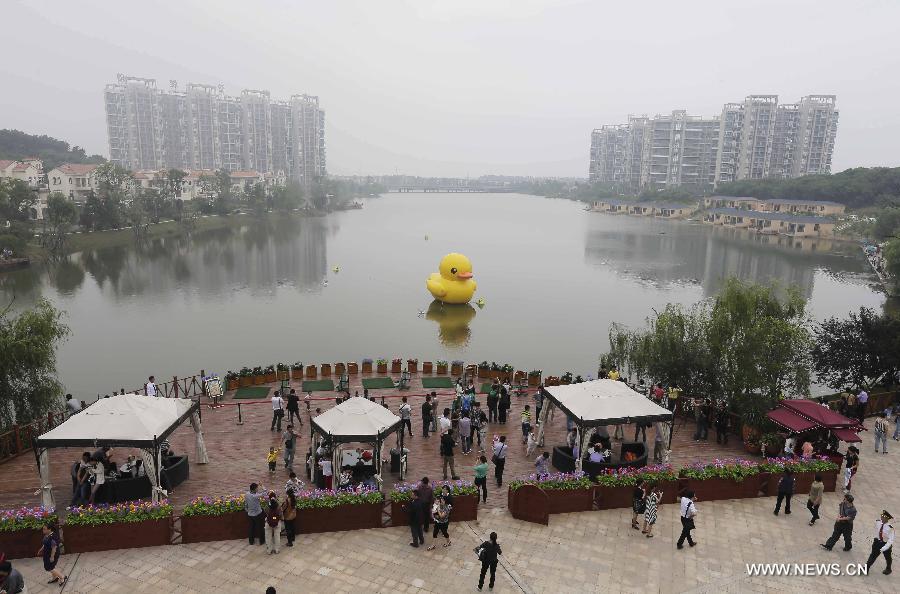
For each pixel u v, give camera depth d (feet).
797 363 96.27
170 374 156.87
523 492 66.08
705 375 103.24
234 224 528.22
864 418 101.09
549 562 58.44
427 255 383.24
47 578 53.98
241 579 54.54
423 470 79.41
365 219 653.71
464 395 94.32
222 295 255.50
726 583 55.67
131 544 59.26
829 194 582.76
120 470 71.41
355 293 263.49
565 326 213.25
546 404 86.79
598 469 76.28
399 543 61.26
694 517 66.08
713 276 321.93
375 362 131.64
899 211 393.50
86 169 486.38
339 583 54.34
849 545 61.16
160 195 460.14
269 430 92.73
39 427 85.92
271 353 175.22
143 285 272.31
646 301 258.57
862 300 265.95
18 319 96.12
